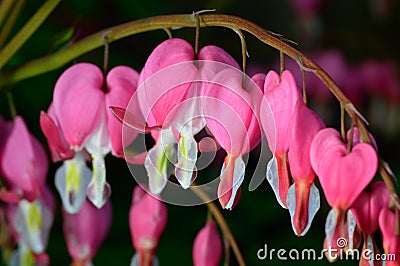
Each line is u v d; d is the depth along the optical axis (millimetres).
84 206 537
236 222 646
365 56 816
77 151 462
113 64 657
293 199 413
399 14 907
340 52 805
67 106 447
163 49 423
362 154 402
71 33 504
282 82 416
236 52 767
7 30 504
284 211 653
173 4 735
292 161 411
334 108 792
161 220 508
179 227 640
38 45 609
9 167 500
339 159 403
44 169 502
